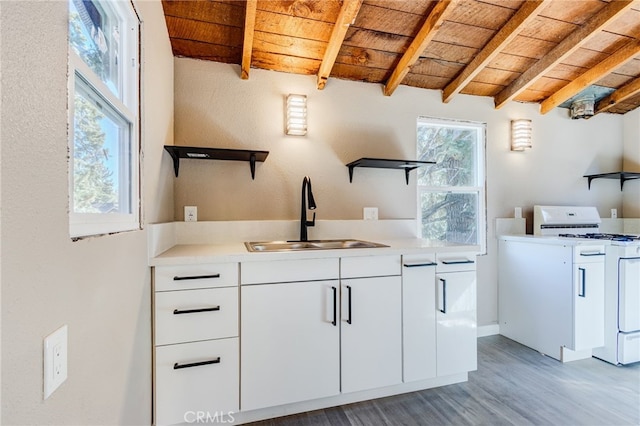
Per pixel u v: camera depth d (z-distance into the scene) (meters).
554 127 3.12
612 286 2.30
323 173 2.40
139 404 1.28
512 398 1.85
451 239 2.83
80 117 0.86
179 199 2.10
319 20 2.00
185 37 2.00
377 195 2.54
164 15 1.81
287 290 1.63
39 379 0.56
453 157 2.87
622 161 3.36
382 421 1.65
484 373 2.15
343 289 1.73
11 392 0.48
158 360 1.46
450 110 2.77
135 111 1.29
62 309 0.66
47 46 0.60
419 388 1.95
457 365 1.95
